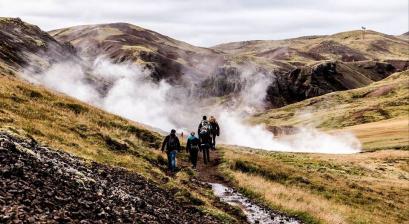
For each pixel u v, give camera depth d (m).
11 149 14.43
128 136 37.88
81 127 31.61
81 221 11.09
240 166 38.16
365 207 36.12
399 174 59.19
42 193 11.87
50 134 25.39
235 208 24.11
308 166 51.28
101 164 21.72
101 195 14.63
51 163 15.34
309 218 26.95
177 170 31.23
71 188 13.78
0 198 10.14
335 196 36.66
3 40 114.81
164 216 16.11
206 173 34.47
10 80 40.44
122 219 13.08
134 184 19.91
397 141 101.19
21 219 9.34
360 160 67.38
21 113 29.58
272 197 29.73
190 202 21.14
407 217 36.19
